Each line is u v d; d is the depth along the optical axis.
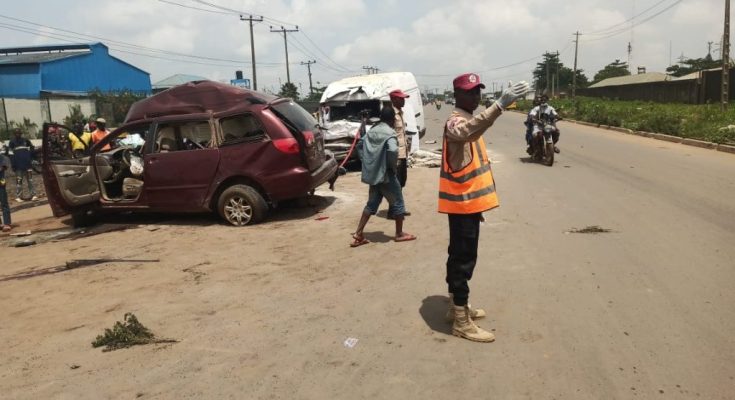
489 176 3.85
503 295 4.68
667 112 22.55
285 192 8.16
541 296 4.61
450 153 3.76
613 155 14.41
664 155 14.18
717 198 8.34
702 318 4.04
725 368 3.33
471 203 3.74
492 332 3.98
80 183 8.82
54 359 3.95
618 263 5.39
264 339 4.06
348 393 3.25
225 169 8.22
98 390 3.45
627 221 7.10
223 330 4.27
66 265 6.58
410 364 3.56
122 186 9.27
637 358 3.49
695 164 12.29
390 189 6.44
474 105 3.81
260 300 4.91
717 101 35.44
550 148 12.59
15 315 4.99
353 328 4.17
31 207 12.13
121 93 40.00
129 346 4.07
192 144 8.51
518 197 9.05
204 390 3.37
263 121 8.15
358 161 14.14
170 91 8.77
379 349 3.80
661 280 4.86
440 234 6.93
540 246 6.11
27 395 3.45
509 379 3.31
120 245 7.54
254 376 3.51
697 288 4.63
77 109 32.75
